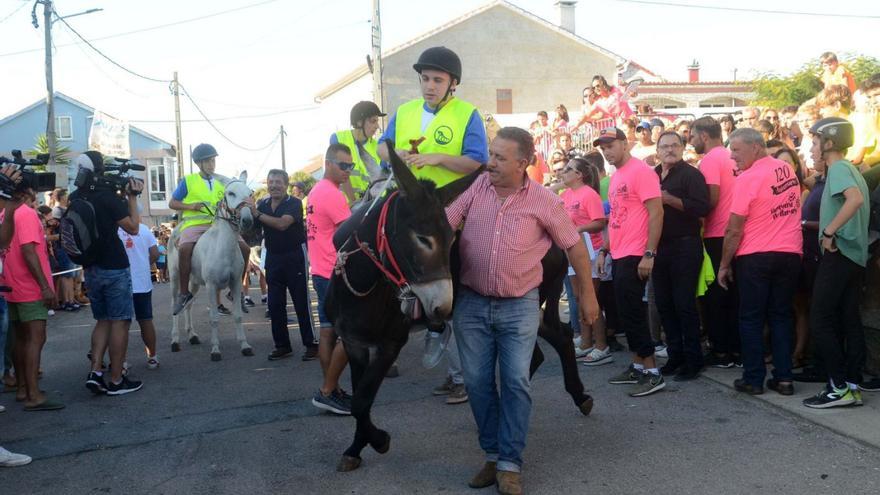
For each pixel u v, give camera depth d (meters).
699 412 5.23
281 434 5.29
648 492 4.02
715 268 6.24
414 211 3.68
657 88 30.06
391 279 3.87
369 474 4.47
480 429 4.26
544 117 14.93
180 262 8.45
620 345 7.27
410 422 5.43
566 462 4.49
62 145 45.38
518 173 3.97
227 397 6.37
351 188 6.81
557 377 6.41
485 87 30.81
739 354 6.27
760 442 4.60
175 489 4.36
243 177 8.60
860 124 6.46
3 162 5.54
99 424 5.69
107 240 6.41
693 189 5.77
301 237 7.72
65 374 7.57
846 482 3.98
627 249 5.65
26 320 6.05
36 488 4.45
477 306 4.14
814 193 5.84
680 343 6.15
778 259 5.29
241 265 8.27
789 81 20.66
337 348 5.54
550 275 4.68
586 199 6.61
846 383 5.07
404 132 4.76
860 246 4.90
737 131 5.38
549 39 31.25
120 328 6.56
